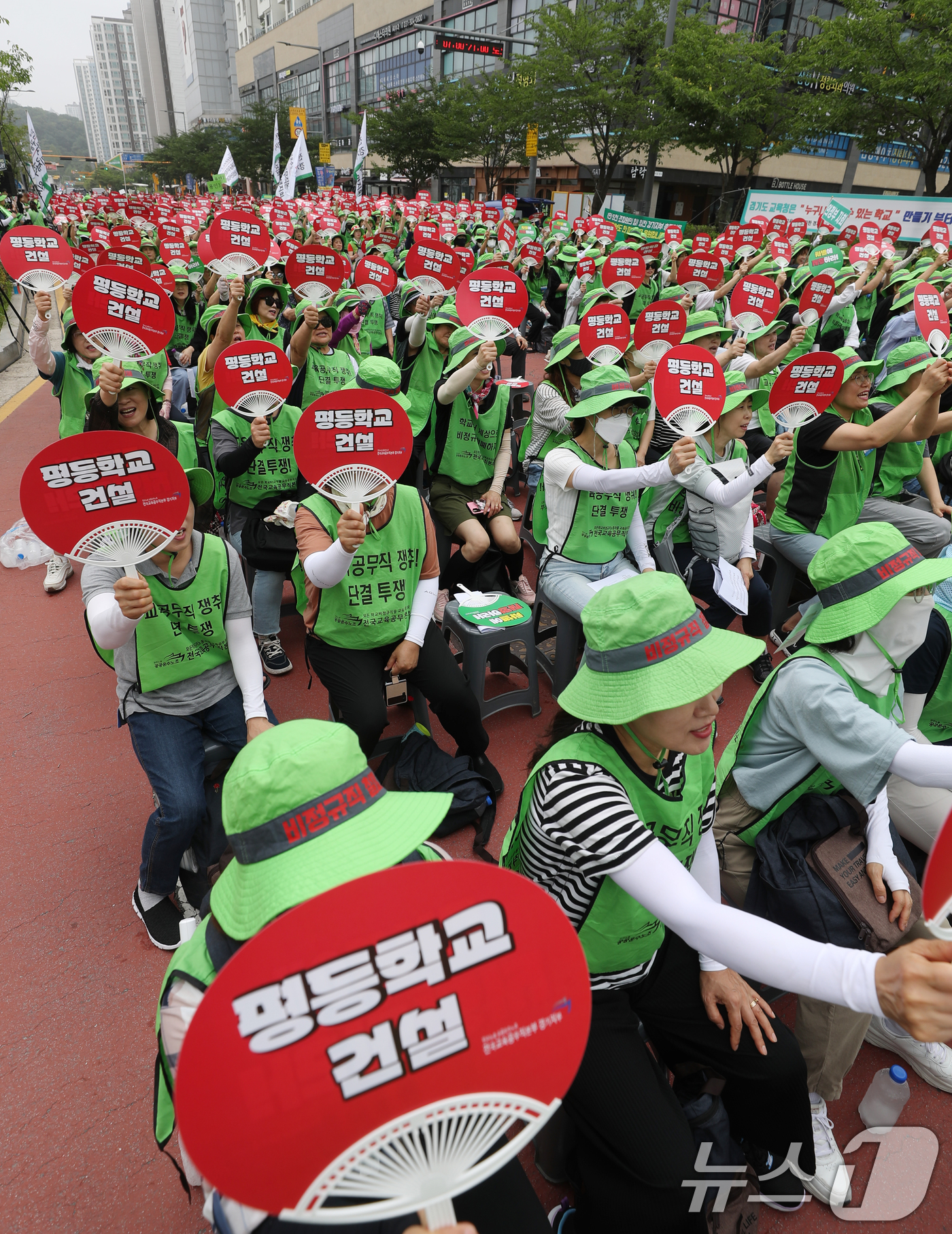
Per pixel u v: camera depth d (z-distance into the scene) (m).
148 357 3.61
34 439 7.78
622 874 1.45
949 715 2.90
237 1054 0.74
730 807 2.28
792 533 4.34
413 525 2.84
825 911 2.00
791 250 12.45
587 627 1.54
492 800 3.16
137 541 2.02
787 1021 2.33
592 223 15.59
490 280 4.07
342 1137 0.81
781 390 3.98
